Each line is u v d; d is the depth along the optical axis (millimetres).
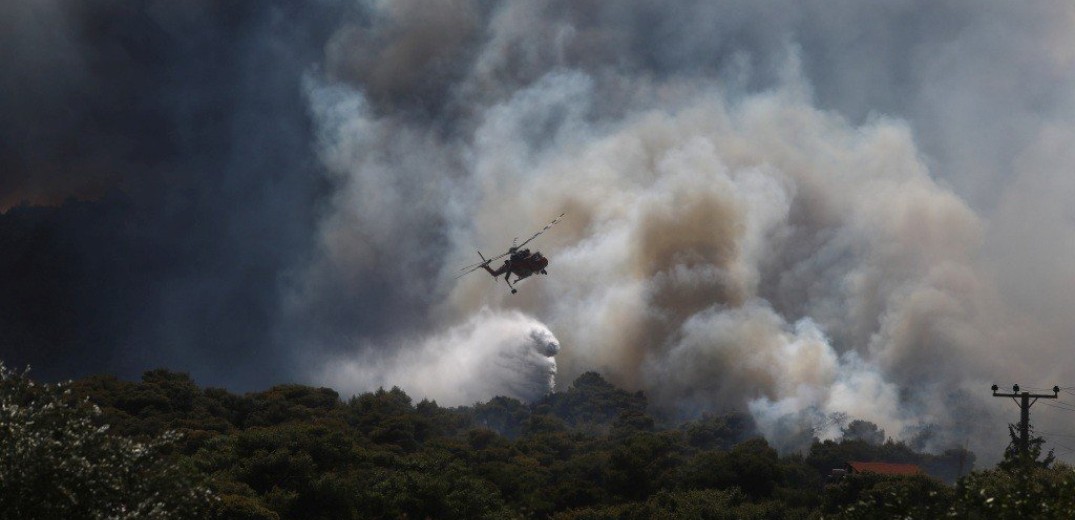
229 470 97188
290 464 96938
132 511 33406
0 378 35406
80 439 33750
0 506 31578
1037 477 38531
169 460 36031
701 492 107688
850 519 39781
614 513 102312
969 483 36500
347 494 95750
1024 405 66750
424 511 98500
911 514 38094
